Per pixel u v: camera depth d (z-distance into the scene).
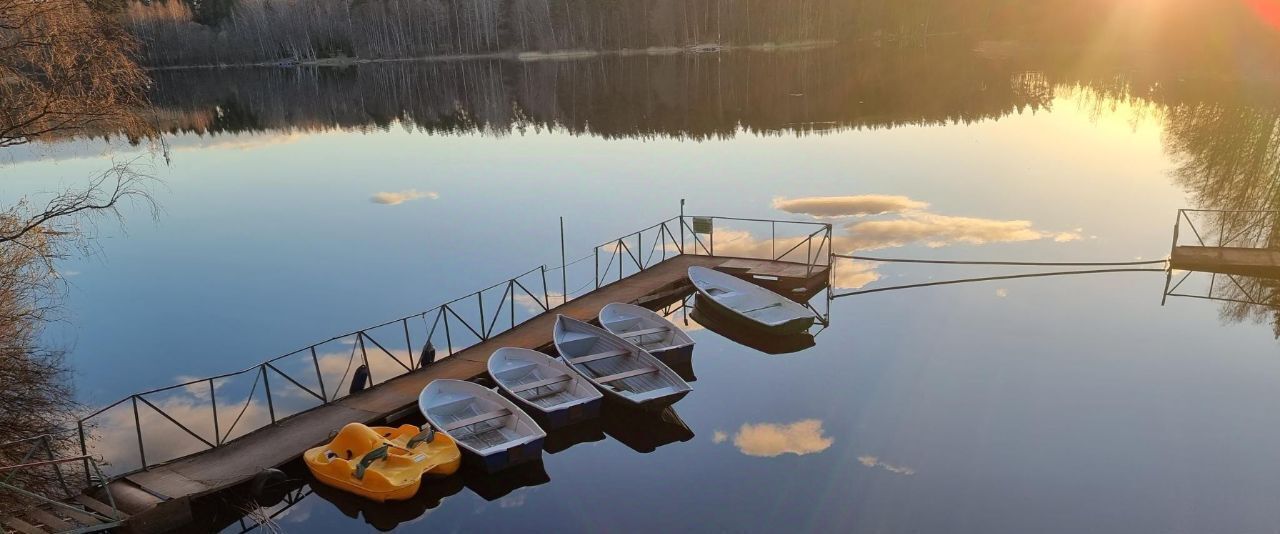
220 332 17.84
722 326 17.34
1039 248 21.55
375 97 67.19
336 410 12.59
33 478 11.01
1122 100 45.69
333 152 41.62
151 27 98.62
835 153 35.56
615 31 99.75
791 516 10.13
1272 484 10.46
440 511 10.67
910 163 32.75
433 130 48.22
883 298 18.39
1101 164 31.39
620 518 10.26
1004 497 10.37
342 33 107.50
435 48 106.88
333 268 22.23
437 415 12.31
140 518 9.67
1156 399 12.98
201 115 58.53
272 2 108.75
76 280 21.78
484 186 32.06
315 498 11.07
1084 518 9.86
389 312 18.78
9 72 14.09
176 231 26.81
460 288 20.25
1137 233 22.56
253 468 10.88
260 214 28.86
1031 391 13.45
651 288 18.56
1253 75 48.00
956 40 99.81
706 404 13.48
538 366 13.78
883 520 9.95
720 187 29.80
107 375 15.66
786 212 25.86
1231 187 25.95
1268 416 12.33
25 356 16.03
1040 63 69.06
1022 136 37.94
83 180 32.06
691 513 10.30
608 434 12.73
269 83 82.38
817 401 13.42
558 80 72.75
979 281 19.19
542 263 21.98
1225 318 16.55
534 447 11.20
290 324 18.22
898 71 68.38
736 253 22.11
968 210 25.39
